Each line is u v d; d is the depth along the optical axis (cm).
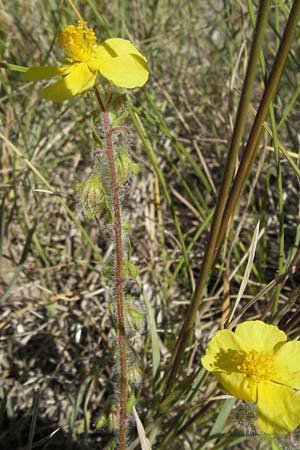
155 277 17
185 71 23
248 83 8
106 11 22
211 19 27
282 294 17
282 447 11
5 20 22
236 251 17
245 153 9
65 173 21
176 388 13
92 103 12
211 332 17
